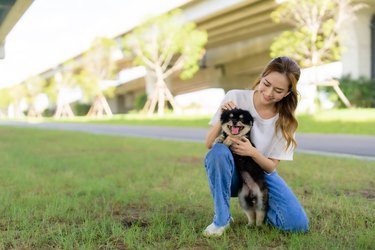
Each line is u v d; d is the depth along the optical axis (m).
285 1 23.89
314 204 4.59
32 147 12.53
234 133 3.33
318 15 23.27
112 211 4.45
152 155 9.90
